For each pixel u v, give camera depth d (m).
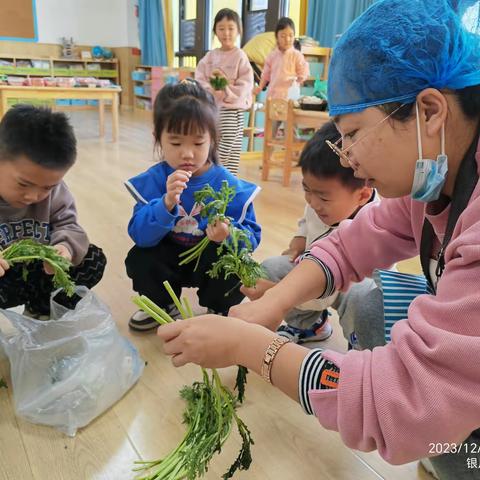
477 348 0.53
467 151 0.65
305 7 5.16
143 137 5.68
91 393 1.10
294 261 1.47
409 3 0.63
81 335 1.13
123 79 8.98
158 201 1.40
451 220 0.69
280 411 1.16
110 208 2.72
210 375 1.28
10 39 7.95
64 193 1.39
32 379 1.11
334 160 1.18
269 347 0.70
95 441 1.04
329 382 0.65
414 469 1.01
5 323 1.48
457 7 0.65
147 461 0.96
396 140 0.64
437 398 0.55
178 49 8.12
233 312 0.90
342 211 1.27
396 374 0.59
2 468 0.96
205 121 1.41
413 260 2.07
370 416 0.58
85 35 8.63
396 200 1.00
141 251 1.48
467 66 0.60
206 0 6.96
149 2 8.12
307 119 3.34
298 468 0.99
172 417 1.12
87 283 1.48
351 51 0.65
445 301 0.59
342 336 1.53
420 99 0.62
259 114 4.72
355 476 0.98
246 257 1.08
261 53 4.75
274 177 3.91
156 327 1.50
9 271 1.34
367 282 1.26
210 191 1.27
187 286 1.59
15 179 1.15
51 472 0.96
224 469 0.98
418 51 0.60
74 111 8.45
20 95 4.67
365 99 0.64
